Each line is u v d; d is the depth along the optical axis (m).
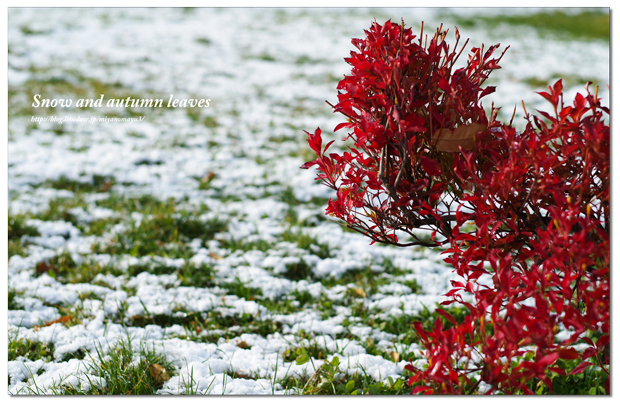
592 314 1.78
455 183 2.25
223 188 6.39
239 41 15.61
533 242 2.04
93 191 6.08
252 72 12.73
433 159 2.09
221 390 2.64
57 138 7.93
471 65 2.20
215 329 3.49
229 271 4.32
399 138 2.02
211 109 9.96
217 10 20.23
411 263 4.53
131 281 4.10
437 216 2.10
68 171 6.55
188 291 3.98
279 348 3.20
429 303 3.80
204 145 7.98
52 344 3.20
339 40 16.23
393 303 3.80
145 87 11.11
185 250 4.71
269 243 4.88
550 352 1.84
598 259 1.93
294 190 6.25
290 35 16.66
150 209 5.52
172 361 2.94
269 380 2.77
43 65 12.07
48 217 5.25
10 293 3.72
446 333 1.87
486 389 2.47
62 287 3.97
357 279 4.29
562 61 14.27
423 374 1.92
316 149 2.28
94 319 3.52
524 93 10.95
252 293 4.03
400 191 2.19
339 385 2.65
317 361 2.92
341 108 2.20
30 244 4.71
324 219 5.59
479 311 1.88
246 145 8.04
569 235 1.95
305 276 4.38
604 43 17.44
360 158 2.30
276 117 9.60
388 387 2.61
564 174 2.04
